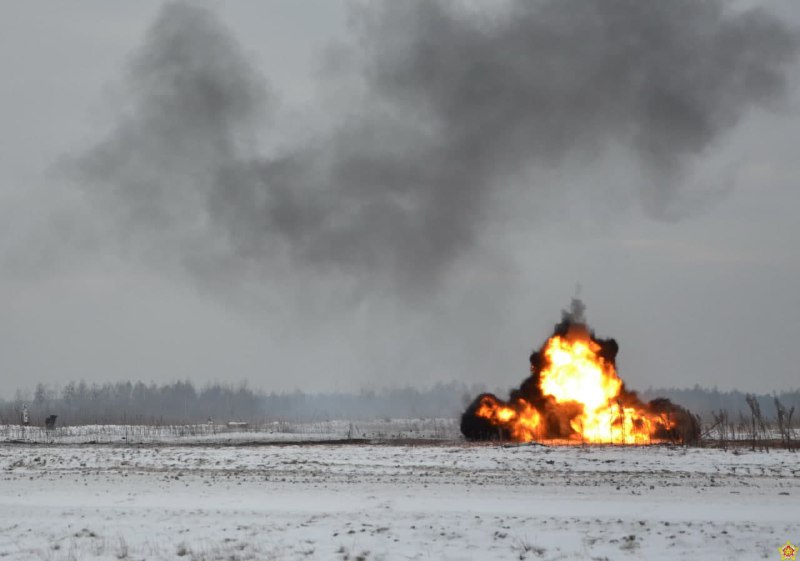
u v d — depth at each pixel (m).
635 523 54.28
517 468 90.50
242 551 48.75
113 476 86.31
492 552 47.34
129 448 123.56
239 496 71.06
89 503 68.06
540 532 52.16
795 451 103.38
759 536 49.47
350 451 112.44
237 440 148.88
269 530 54.75
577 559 45.09
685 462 93.12
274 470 91.38
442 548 48.50
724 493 69.12
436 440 141.25
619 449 110.31
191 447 125.19
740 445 116.19
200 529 55.66
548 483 77.06
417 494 70.94
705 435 142.75
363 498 68.94
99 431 175.00
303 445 128.12
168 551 49.38
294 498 69.50
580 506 62.81
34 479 84.38
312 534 53.16
